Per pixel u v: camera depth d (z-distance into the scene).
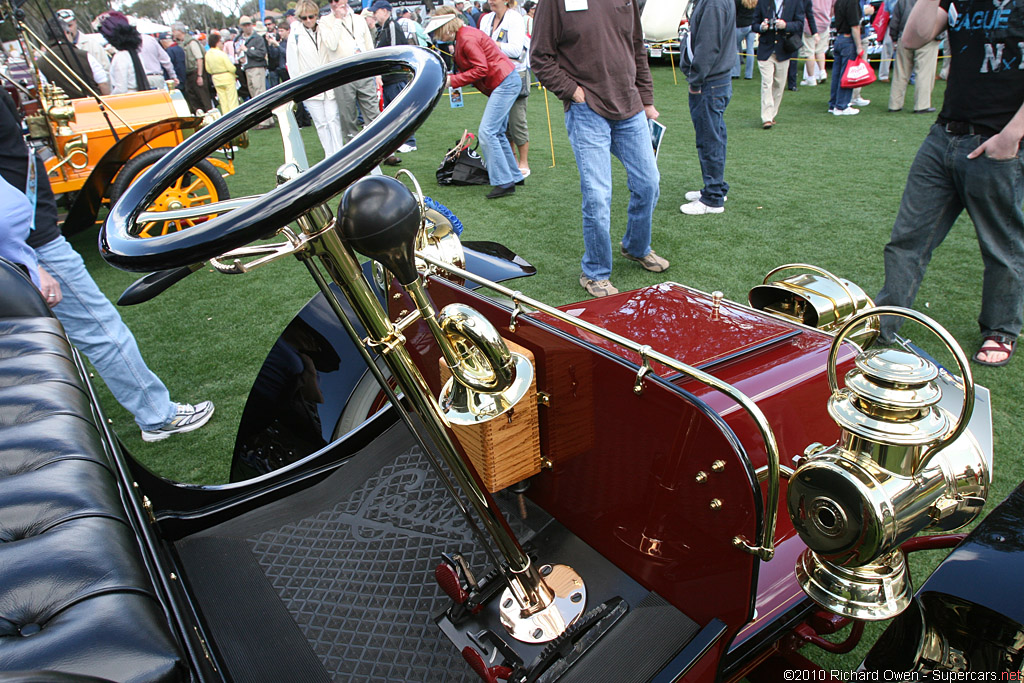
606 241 3.95
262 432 2.28
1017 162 2.72
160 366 3.70
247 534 1.68
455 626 1.37
